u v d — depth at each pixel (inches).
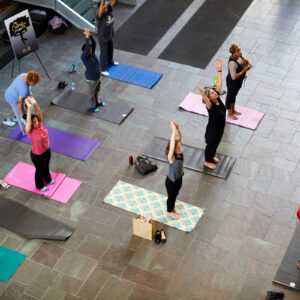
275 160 339.0
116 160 342.3
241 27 467.8
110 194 318.7
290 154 343.0
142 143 354.6
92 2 457.7
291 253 280.2
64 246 290.0
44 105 389.1
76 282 271.6
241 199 313.1
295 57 428.1
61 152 349.1
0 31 450.9
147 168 328.5
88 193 320.5
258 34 457.7
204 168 332.2
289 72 413.1
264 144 350.6
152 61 432.5
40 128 294.0
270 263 277.0
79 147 352.2
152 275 273.3
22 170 338.0
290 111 377.1
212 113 302.4
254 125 364.2
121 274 274.2
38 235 295.1
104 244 290.0
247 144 350.6
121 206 310.7
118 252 285.3
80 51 448.8
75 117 377.7
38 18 464.4
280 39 449.7
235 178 326.3
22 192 323.3
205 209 307.3
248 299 260.8
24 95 328.5
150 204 311.3
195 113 378.3
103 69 418.9
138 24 478.0
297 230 293.4
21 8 486.0
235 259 279.6
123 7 501.7
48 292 267.6
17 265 280.7
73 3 469.7
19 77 328.8
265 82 403.9
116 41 457.4
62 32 467.5
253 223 298.7
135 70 422.0
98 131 365.7
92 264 280.1
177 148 272.8
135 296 263.7
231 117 370.9
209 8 495.5
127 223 301.1
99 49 452.1
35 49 408.2
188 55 437.7
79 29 474.3
